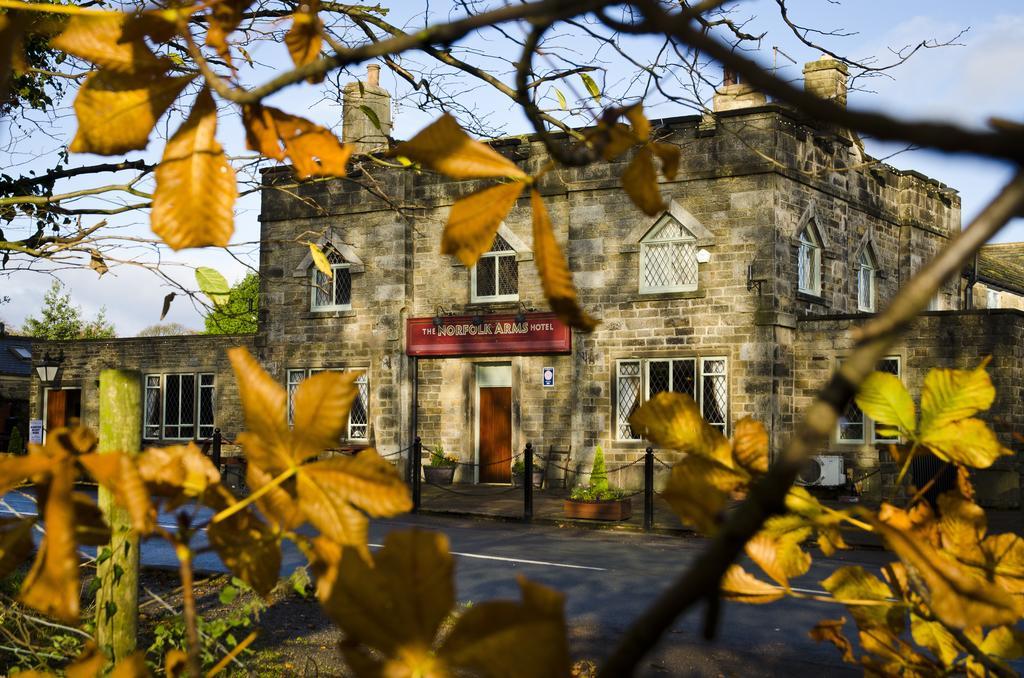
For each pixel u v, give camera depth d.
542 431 20.91
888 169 22.33
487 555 11.73
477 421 22.00
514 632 0.46
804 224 19.50
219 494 0.71
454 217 0.62
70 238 2.79
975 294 27.53
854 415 18.47
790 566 0.80
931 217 24.14
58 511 0.57
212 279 1.02
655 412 0.76
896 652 0.96
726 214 18.98
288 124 0.74
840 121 0.31
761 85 0.34
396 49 0.59
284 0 0.96
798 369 19.16
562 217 20.75
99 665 0.77
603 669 0.41
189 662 0.64
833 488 17.36
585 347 20.20
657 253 19.77
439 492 20.11
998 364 17.67
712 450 0.75
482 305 21.64
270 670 5.67
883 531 0.59
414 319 22.17
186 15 0.71
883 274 22.44
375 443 22.44
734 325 18.84
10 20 0.67
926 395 0.85
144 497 0.63
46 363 26.20
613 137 0.64
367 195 22.78
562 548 12.42
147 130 0.70
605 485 15.50
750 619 8.00
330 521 0.63
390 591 0.49
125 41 0.69
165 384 25.70
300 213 23.61
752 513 0.39
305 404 0.64
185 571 0.65
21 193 4.51
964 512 0.85
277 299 23.83
